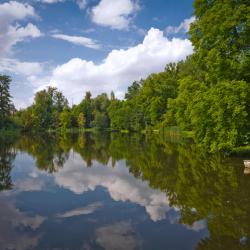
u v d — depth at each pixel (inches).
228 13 876.6
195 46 1104.2
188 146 1513.3
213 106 884.6
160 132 2854.3
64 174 889.5
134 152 1379.2
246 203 518.0
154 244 382.6
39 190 696.4
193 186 661.3
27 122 4005.9
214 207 508.1
